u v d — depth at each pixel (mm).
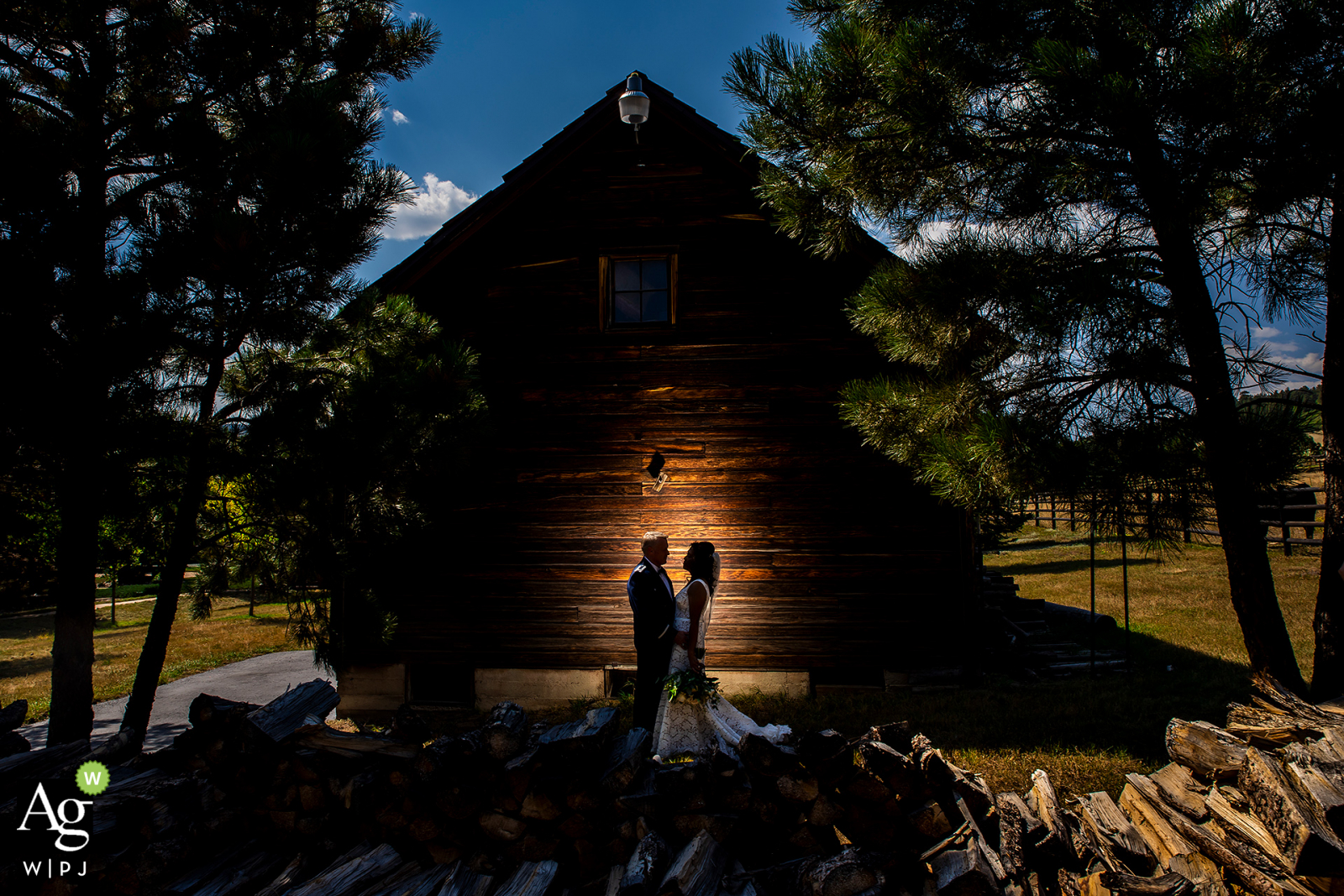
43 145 4734
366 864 3236
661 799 3266
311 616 5953
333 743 3492
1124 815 3061
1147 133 3830
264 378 5430
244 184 5156
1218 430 4316
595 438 8312
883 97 4453
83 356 4469
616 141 8477
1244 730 2998
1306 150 3576
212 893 3180
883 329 5312
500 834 3332
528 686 8242
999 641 9141
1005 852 2877
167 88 5852
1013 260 4402
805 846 3170
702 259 8289
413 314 6465
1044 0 4191
